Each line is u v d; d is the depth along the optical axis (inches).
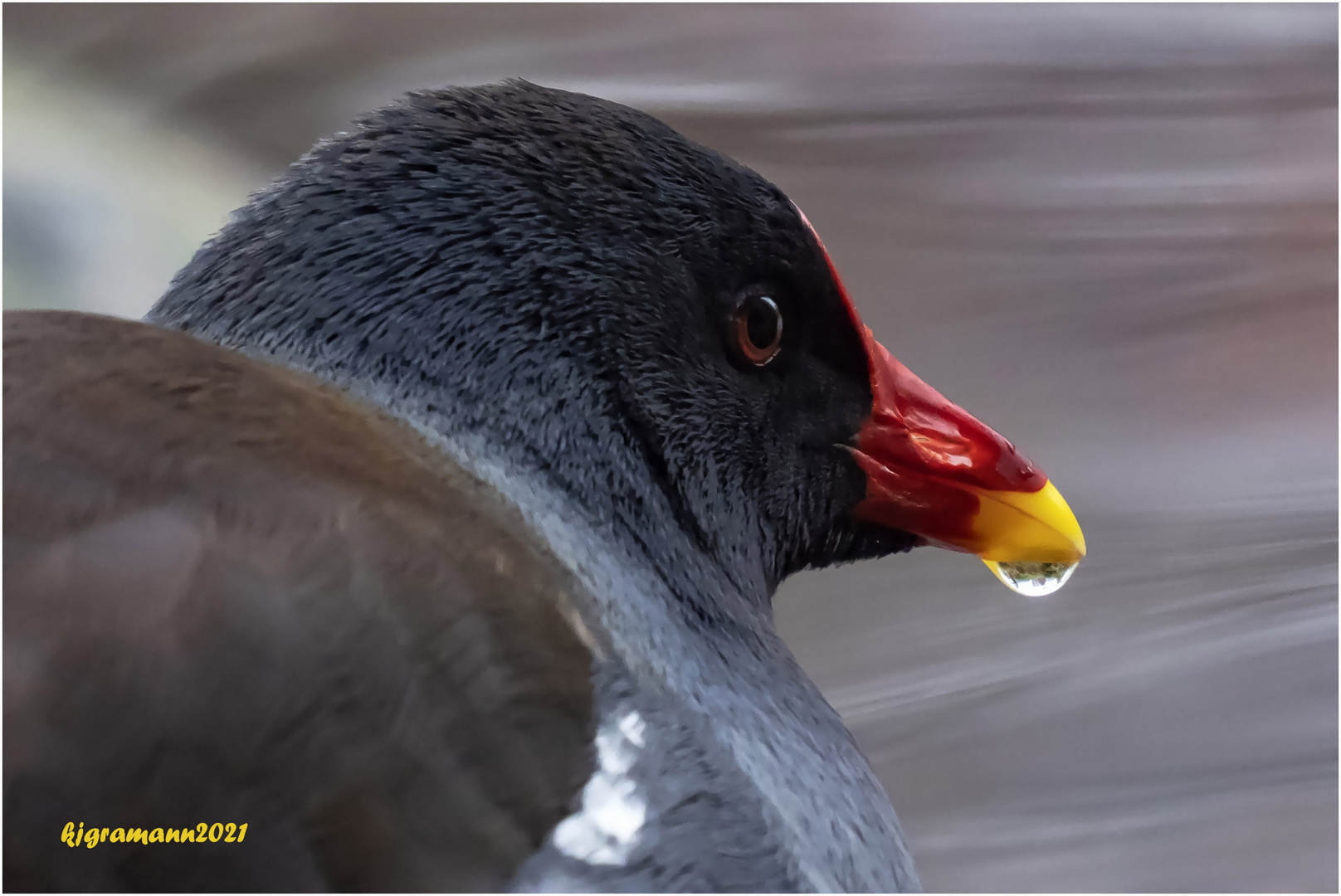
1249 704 490.0
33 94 519.5
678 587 197.6
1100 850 454.0
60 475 137.7
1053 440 559.5
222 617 127.8
